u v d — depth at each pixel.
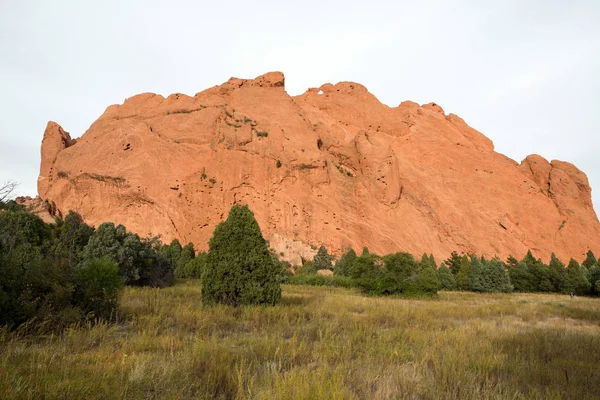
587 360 6.77
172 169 67.00
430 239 76.69
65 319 7.63
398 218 77.19
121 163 67.75
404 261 23.12
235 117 76.50
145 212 63.56
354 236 69.31
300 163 72.38
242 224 12.89
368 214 74.62
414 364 5.81
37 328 7.16
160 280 25.91
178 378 4.72
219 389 4.66
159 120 74.00
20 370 4.45
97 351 5.97
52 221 62.16
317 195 71.31
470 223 84.44
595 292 41.66
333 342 7.10
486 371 5.64
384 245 70.19
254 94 83.38
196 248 60.56
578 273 43.00
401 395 4.74
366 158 81.50
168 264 28.47
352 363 5.78
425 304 17.11
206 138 71.19
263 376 4.89
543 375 5.60
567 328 11.32
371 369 5.63
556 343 8.10
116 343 6.69
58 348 5.89
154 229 61.88
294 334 7.53
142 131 71.44
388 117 99.56
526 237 86.75
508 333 9.19
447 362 5.86
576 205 95.25
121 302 11.74
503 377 5.65
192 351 5.85
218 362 5.36
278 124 77.75
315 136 78.56
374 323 10.27
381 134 95.12
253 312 10.34
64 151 73.38
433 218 82.06
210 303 11.84
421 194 85.06
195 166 67.94
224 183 67.56
